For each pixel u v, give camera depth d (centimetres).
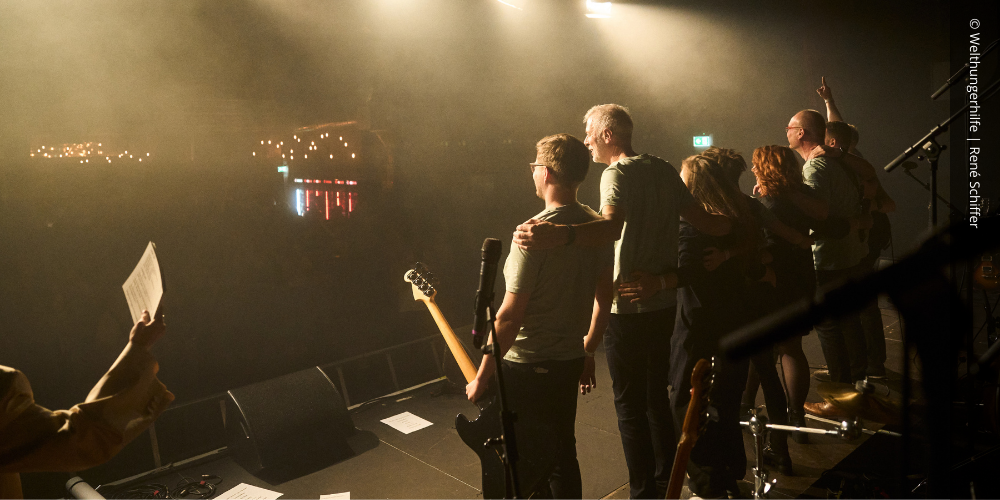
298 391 365
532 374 223
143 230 742
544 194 235
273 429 344
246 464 346
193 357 529
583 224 214
